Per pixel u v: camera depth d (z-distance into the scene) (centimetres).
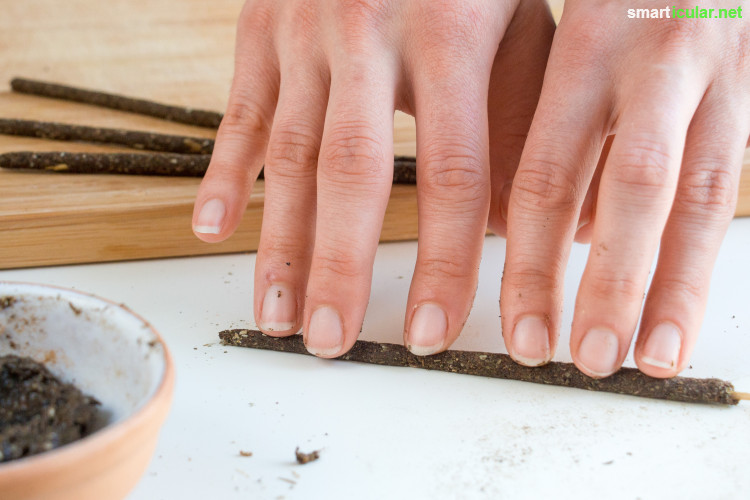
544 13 37
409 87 33
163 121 47
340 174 31
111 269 38
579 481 27
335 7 33
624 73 31
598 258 30
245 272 37
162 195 39
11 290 27
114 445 23
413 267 38
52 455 22
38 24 61
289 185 32
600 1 32
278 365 32
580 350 30
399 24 33
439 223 31
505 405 30
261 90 35
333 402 30
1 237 37
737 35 32
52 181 40
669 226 31
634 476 28
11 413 25
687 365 31
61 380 27
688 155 31
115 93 49
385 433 29
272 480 27
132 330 26
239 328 34
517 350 30
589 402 30
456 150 31
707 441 29
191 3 66
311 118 33
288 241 32
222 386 31
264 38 35
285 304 32
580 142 31
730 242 39
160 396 24
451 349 32
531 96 37
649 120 30
